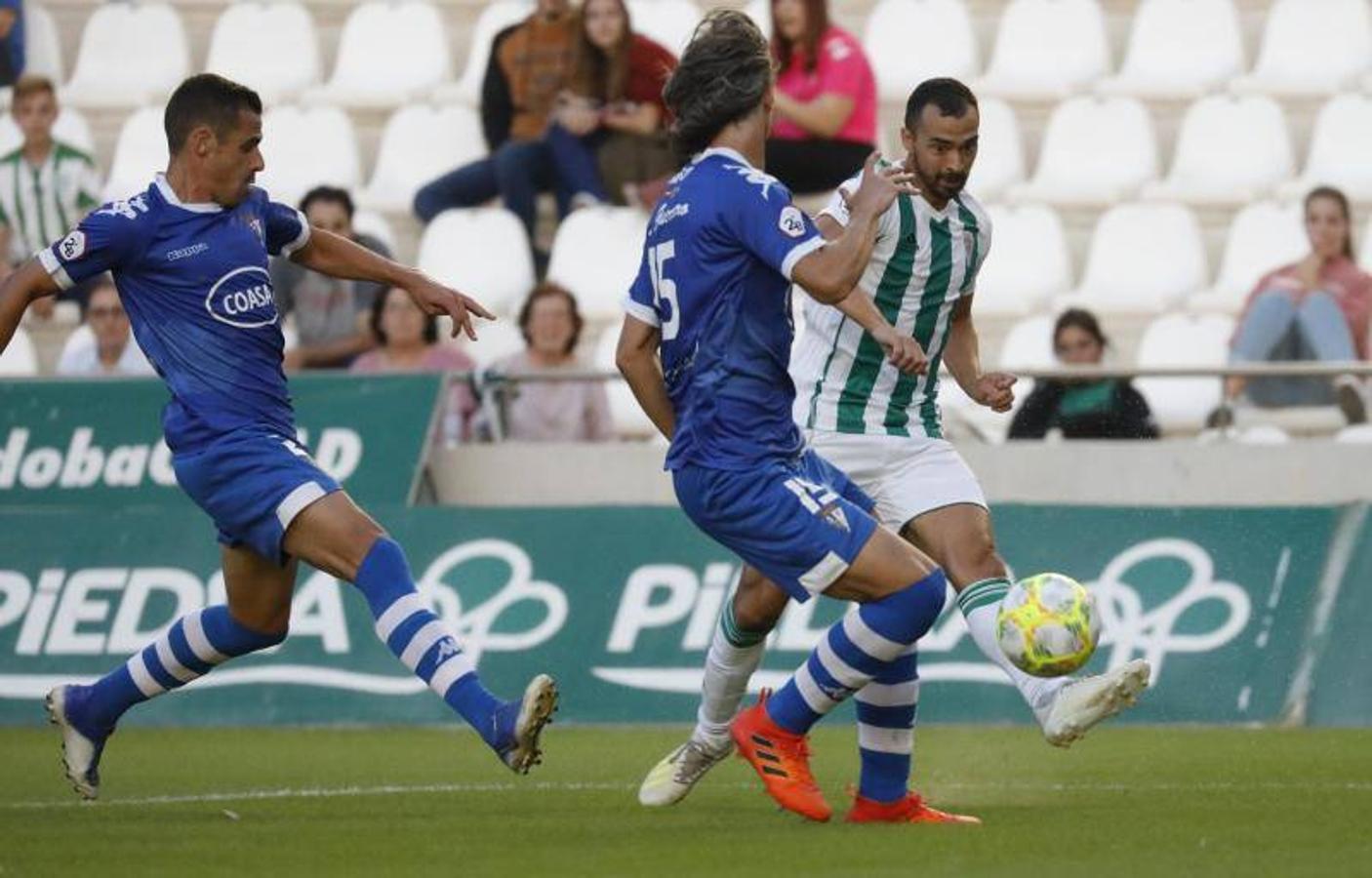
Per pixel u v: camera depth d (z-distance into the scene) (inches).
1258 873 666.8
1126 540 1301.7
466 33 1996.8
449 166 1849.2
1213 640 1269.7
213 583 1365.7
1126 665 767.7
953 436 1460.4
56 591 1378.0
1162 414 1503.4
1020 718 1257.4
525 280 1721.2
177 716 1327.5
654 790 892.6
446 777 1031.0
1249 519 1290.6
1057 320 1482.5
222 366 834.8
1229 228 1774.1
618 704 1302.9
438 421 1429.6
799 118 1627.7
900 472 893.2
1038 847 741.9
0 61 1891.0
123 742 1216.8
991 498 1416.1
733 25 791.1
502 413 1457.9
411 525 1365.7
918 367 757.3
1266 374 1393.9
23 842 785.6
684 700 1296.8
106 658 1359.5
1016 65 1891.0
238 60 1966.0
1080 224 1791.3
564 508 1353.3
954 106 855.1
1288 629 1264.8
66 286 827.4
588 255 1700.3
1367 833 776.3
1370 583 1261.1
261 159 843.4
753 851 740.0
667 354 794.8
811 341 911.7
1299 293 1507.1
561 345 1497.3
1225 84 1861.5
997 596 834.8
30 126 1749.5
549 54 1745.8
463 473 1451.8
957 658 1273.4
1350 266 1515.7
